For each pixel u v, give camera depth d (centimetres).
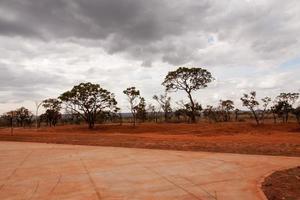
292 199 739
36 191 870
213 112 7006
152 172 1134
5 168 1262
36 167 1277
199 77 5544
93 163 1364
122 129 4747
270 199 752
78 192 853
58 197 805
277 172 1079
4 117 8331
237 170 1149
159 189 875
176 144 2134
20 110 7769
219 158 1468
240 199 761
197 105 6206
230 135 3403
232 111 7569
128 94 5466
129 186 916
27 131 4891
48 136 3288
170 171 1148
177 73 5519
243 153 1658
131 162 1379
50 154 1714
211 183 939
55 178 1045
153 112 8031
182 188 883
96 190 873
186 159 1448
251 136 3109
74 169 1219
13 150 1952
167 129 4431
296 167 1177
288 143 2109
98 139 2727
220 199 766
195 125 4597
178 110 7138
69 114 8019
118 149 1945
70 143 2442
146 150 1867
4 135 3525
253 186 888
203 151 1766
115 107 5259
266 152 1666
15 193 852
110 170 1187
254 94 4356
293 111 4584
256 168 1185
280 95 4809
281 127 3909
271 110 4838
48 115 7275
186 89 5653
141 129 4606
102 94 5094
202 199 769
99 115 5378
